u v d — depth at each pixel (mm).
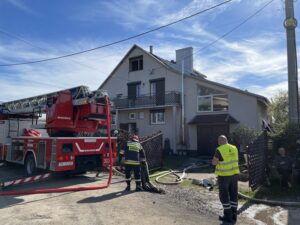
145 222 5891
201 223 5922
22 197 7887
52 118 10703
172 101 23312
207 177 11594
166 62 27328
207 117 21688
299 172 8930
